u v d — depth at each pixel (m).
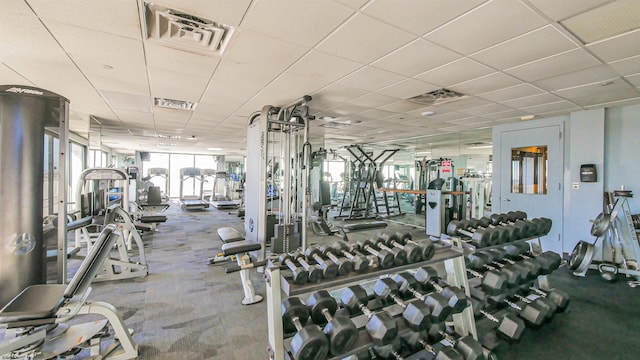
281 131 3.97
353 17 1.76
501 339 2.16
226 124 5.75
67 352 1.85
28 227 2.31
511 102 3.77
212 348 2.10
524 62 2.44
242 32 1.97
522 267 2.41
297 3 1.62
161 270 3.76
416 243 2.06
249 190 4.08
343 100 3.80
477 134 6.16
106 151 10.05
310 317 1.69
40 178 2.38
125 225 3.54
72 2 1.60
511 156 5.20
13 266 2.25
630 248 3.91
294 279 1.60
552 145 4.65
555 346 2.17
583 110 4.17
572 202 4.32
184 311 2.65
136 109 4.43
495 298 2.39
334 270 1.70
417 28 1.89
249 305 2.79
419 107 4.10
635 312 2.72
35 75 2.87
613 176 4.01
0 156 2.24
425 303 1.79
